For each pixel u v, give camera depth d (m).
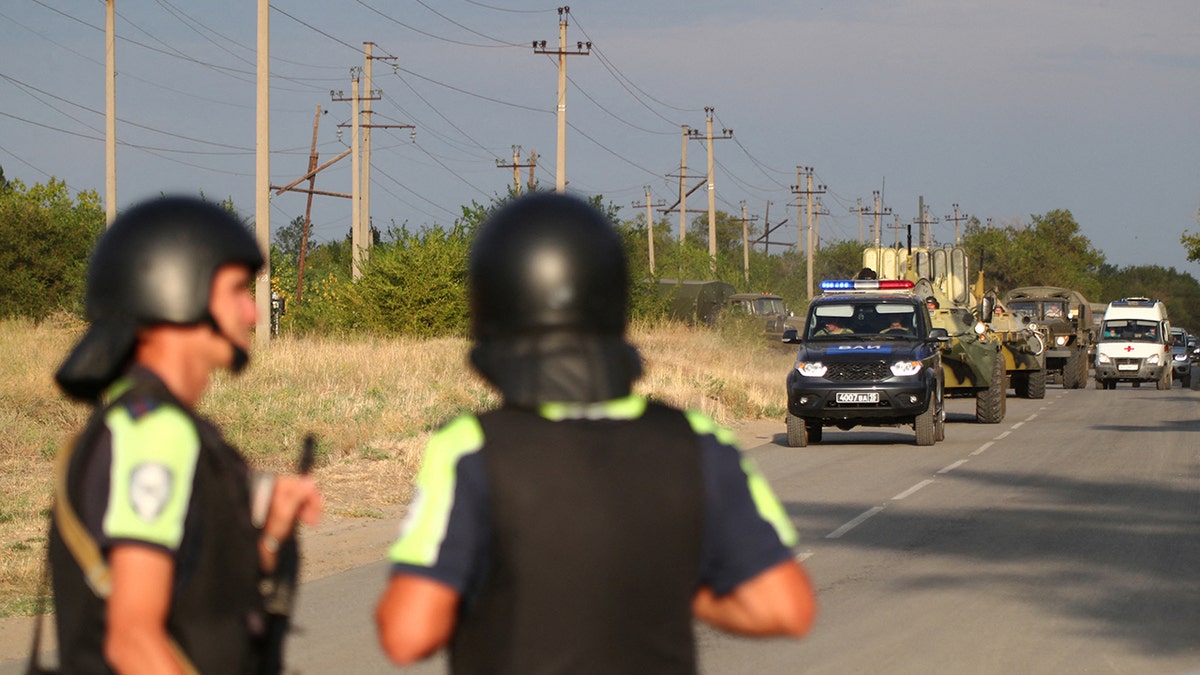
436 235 135.25
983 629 28.36
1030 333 123.12
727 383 101.25
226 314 8.89
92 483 7.99
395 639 7.95
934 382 74.50
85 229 142.75
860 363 71.94
